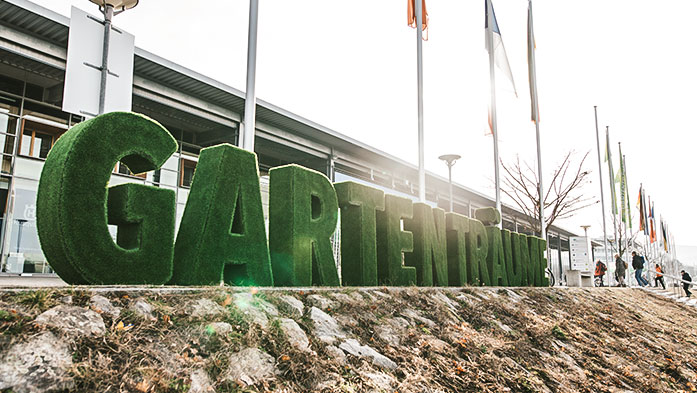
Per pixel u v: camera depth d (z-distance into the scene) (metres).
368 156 25.12
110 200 5.66
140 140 5.64
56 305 3.72
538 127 19.77
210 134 21.09
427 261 10.43
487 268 13.38
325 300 6.04
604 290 16.53
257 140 20.81
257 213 6.91
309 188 7.82
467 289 9.45
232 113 19.08
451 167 20.20
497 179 16.53
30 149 16.14
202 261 6.08
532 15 20.69
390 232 9.55
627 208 36.25
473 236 12.64
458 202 35.38
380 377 4.74
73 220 4.92
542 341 7.93
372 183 26.89
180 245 6.36
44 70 15.38
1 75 15.76
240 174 6.76
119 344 3.58
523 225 42.69
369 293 7.00
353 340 5.32
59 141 5.43
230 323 4.53
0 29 13.17
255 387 3.85
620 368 8.05
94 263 5.06
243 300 5.06
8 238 15.34
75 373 3.13
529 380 6.19
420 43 13.71
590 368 7.66
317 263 7.80
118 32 6.66
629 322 12.19
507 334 7.73
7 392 2.83
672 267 39.12
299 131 21.20
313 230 7.77
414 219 10.60
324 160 24.09
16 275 15.46
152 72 15.80
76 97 6.07
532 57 20.33
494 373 6.00
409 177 29.28
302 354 4.50
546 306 10.78
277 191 7.73
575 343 8.59
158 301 4.41
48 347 3.23
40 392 2.92
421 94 13.44
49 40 14.12
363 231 8.84
